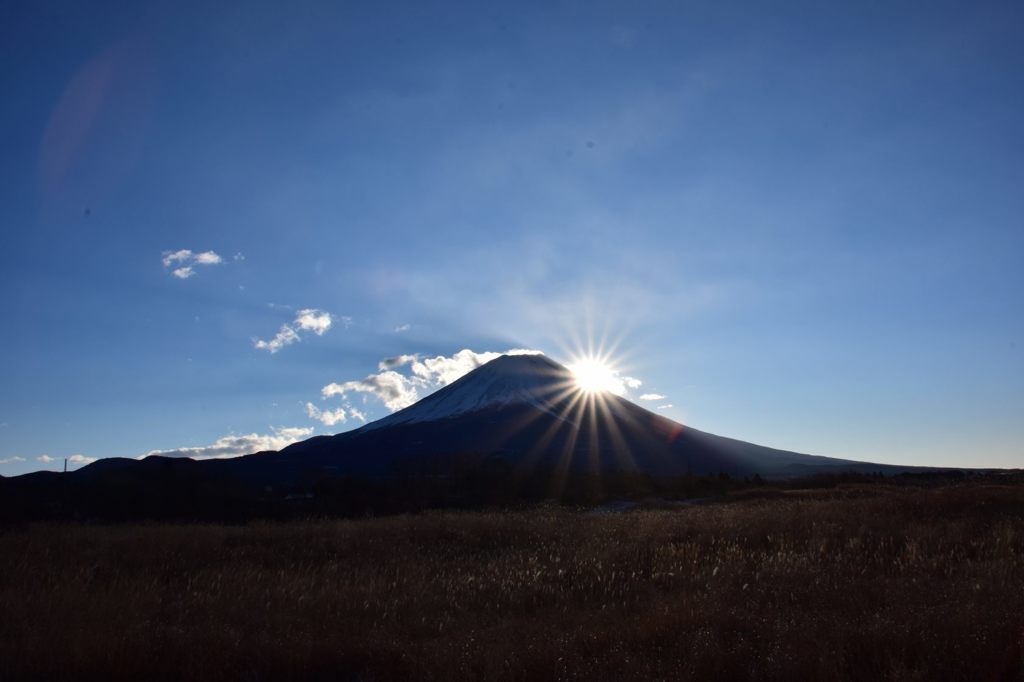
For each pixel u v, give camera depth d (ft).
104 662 24.58
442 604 35.22
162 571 45.47
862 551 45.50
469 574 41.75
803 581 34.91
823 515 65.16
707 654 23.11
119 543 57.41
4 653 25.00
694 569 40.83
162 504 128.47
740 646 23.72
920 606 27.94
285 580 40.45
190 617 31.73
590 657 24.82
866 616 27.22
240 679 24.00
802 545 48.73
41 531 66.69
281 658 25.38
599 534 61.72
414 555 53.98
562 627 29.45
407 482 163.02
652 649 25.05
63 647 25.58
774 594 32.32
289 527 71.05
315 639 27.25
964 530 51.70
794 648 23.11
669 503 127.44
